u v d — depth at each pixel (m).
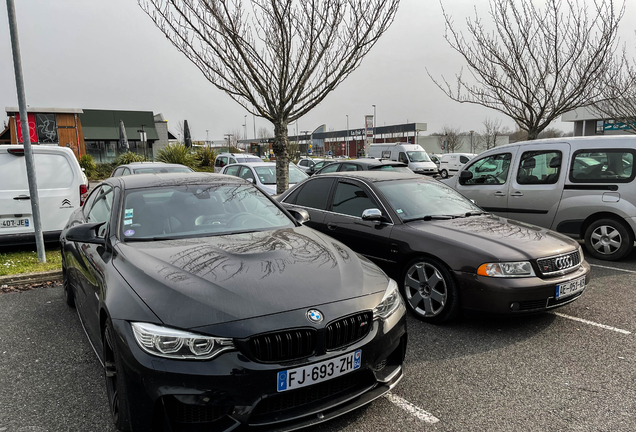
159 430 2.13
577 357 3.44
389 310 2.62
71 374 3.22
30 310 4.59
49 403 2.82
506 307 3.68
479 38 10.55
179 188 3.67
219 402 2.06
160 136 42.47
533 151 7.12
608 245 6.44
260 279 2.44
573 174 6.62
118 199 3.41
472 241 3.98
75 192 7.04
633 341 3.73
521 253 3.79
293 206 5.79
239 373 2.07
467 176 7.78
